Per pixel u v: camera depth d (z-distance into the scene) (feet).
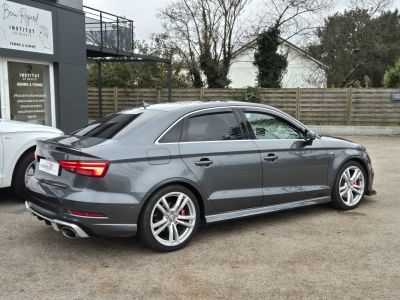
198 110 16.65
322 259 14.60
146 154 14.82
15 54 33.12
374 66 120.88
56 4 36.76
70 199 14.05
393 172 31.35
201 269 13.85
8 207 21.34
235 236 16.97
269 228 17.94
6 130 21.17
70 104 38.96
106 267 14.03
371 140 56.29
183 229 15.81
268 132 18.29
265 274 13.44
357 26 101.04
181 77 82.12
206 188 16.03
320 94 65.26
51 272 13.66
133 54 58.23
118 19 54.19
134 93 70.18
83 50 40.14
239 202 16.93
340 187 20.36
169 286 12.66
